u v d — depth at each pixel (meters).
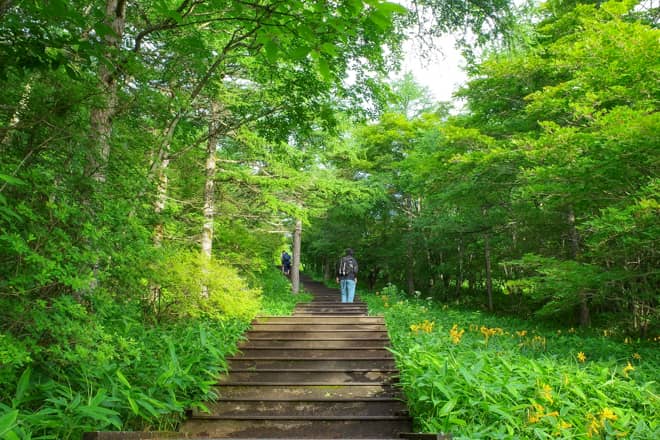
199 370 5.08
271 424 4.52
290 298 15.91
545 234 13.19
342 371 5.82
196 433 4.34
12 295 2.90
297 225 18.86
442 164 12.65
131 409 3.72
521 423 3.94
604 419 3.91
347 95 7.86
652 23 11.80
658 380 6.12
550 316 13.61
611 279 8.20
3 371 2.76
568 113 10.70
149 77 4.56
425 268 22.73
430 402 4.36
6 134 3.14
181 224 9.33
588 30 8.86
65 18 2.93
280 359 6.29
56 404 2.99
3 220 2.81
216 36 7.29
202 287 6.86
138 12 6.27
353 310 11.80
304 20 2.90
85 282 2.96
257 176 11.48
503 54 7.46
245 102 8.66
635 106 7.98
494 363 5.64
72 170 3.33
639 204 6.57
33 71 3.22
